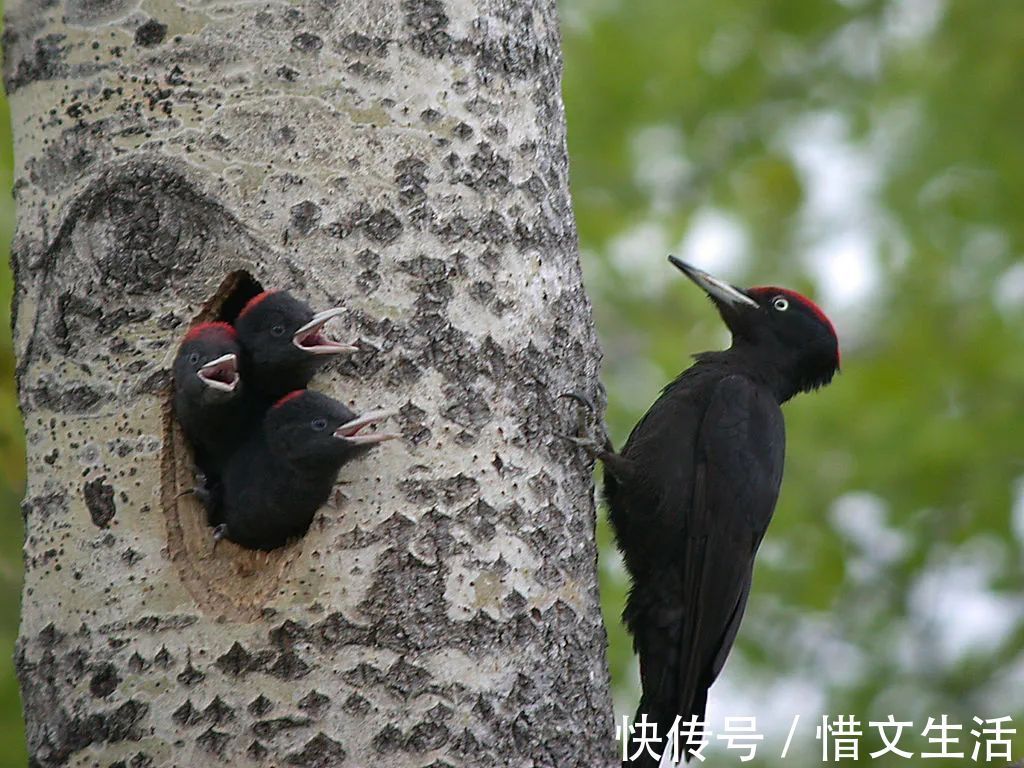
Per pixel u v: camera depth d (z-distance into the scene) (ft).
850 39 59.47
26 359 27.25
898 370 56.59
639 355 56.03
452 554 25.90
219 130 26.48
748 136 60.13
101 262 26.50
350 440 24.91
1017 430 55.16
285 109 26.55
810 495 55.72
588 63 57.47
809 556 55.11
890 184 57.98
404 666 25.14
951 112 56.75
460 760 25.13
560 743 26.55
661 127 59.82
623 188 59.11
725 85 58.85
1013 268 57.41
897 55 59.06
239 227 26.27
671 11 58.03
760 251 59.88
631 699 46.68
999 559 56.54
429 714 25.08
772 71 59.67
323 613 25.12
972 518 55.42
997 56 56.24
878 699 54.70
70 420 26.35
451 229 27.02
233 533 25.99
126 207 26.53
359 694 24.85
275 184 26.37
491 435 26.78
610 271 57.26
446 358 26.61
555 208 29.14
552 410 28.17
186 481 26.32
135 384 26.13
